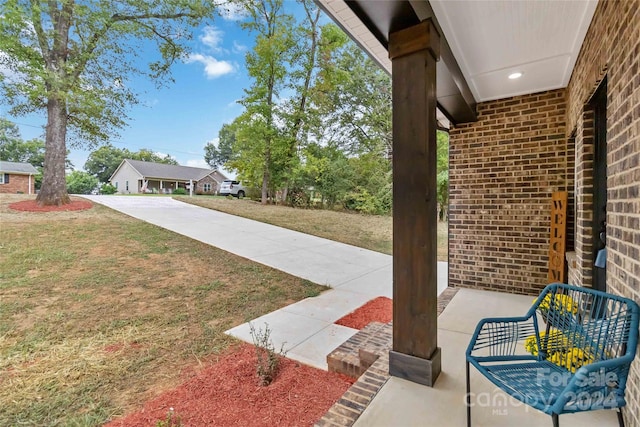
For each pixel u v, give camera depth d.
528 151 4.13
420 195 2.12
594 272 2.82
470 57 3.05
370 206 15.70
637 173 1.48
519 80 3.66
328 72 15.28
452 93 3.36
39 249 6.02
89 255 6.03
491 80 3.66
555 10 2.30
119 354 3.04
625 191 1.63
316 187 16.69
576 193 3.31
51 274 5.06
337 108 17.08
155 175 29.30
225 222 10.37
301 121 15.75
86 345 3.20
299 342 3.30
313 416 2.14
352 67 16.72
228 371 2.73
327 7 2.21
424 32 2.06
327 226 11.59
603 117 2.66
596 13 2.27
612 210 1.85
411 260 2.16
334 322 3.88
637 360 1.49
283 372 2.71
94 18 9.39
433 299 2.19
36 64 8.69
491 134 4.38
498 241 4.36
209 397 2.36
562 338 1.86
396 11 1.95
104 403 2.31
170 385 2.54
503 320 1.94
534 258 4.13
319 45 15.45
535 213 4.11
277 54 14.73
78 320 3.75
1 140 25.86
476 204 4.50
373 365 2.40
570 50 2.90
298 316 4.08
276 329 3.65
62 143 9.83
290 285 5.38
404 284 2.19
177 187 31.25
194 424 2.05
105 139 10.78
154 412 2.19
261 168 15.67
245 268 6.09
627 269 1.60
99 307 4.13
